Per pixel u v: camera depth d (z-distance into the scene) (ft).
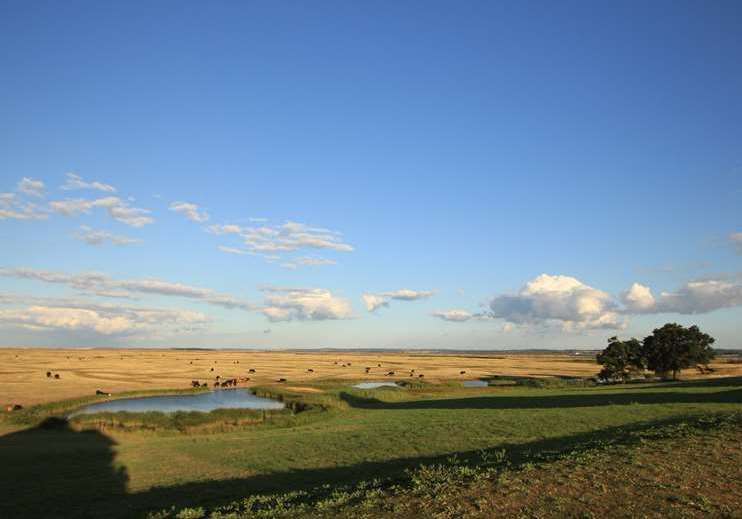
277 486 71.56
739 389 168.45
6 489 74.43
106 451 101.45
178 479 78.69
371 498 47.78
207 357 648.38
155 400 216.95
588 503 41.34
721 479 46.24
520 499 42.80
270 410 167.73
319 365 487.61
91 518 61.36
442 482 50.44
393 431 111.65
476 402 185.68
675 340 291.17
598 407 136.26
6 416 146.20
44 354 627.46
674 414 107.34
